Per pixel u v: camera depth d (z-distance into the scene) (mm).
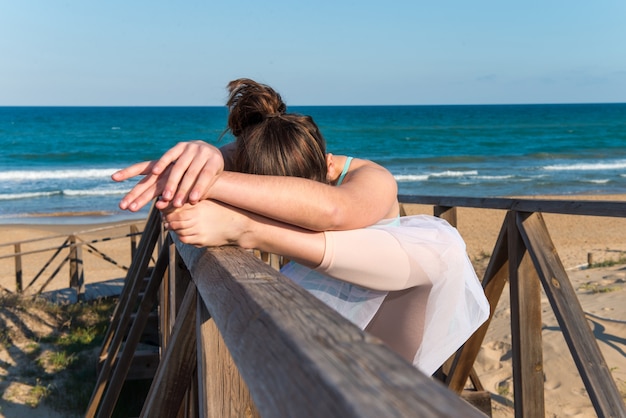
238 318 875
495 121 95938
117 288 11688
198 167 1400
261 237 1489
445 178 40062
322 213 1493
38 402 6520
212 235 1449
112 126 83188
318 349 594
